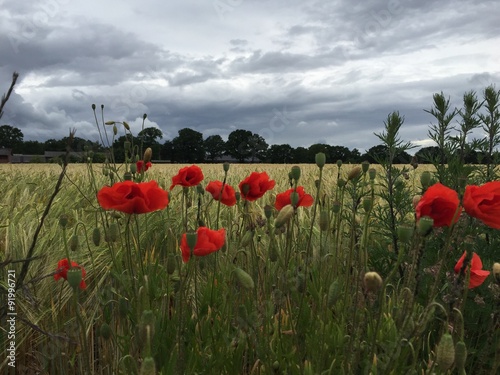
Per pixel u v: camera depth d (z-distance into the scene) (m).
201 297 2.97
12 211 4.70
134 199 2.16
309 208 4.49
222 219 4.62
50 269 3.29
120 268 2.98
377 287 1.58
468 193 1.85
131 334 2.45
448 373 1.94
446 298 2.06
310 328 2.30
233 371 2.24
